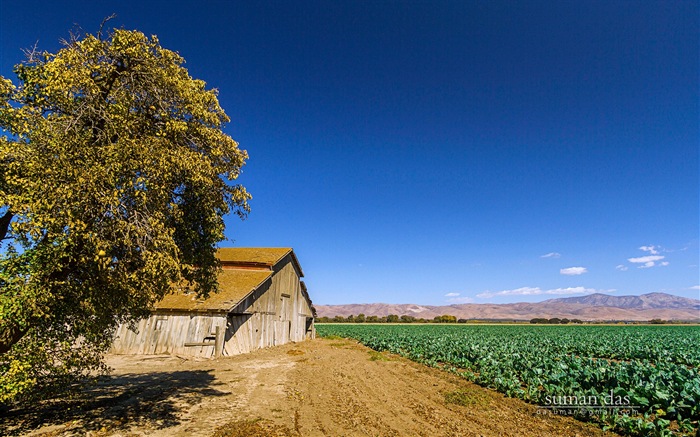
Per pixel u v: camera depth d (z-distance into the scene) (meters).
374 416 9.43
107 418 8.64
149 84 8.65
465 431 8.33
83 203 6.71
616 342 35.53
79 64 7.69
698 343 33.62
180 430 7.93
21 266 6.81
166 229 7.85
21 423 8.07
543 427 8.73
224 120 10.48
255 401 10.77
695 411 9.09
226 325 21.39
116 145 7.35
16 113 7.42
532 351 26.02
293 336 33.25
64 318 7.82
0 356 6.78
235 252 33.12
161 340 21.45
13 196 6.46
